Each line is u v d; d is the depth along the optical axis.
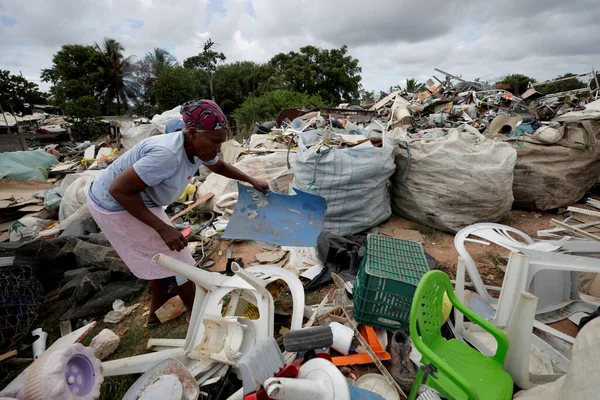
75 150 11.95
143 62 34.00
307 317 2.40
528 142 4.23
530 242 2.57
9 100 23.30
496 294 2.80
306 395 1.13
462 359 1.74
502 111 8.80
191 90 28.72
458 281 2.13
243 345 1.81
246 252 3.66
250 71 31.05
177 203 5.10
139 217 1.80
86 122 19.83
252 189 2.62
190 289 2.38
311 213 2.55
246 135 12.07
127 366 1.90
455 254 3.42
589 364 1.08
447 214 3.72
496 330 1.67
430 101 10.77
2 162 6.82
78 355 1.46
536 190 4.16
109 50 31.73
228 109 30.31
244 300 2.24
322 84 23.77
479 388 1.58
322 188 3.46
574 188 4.16
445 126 7.45
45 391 1.27
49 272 3.28
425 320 1.66
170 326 2.58
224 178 5.14
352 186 3.49
